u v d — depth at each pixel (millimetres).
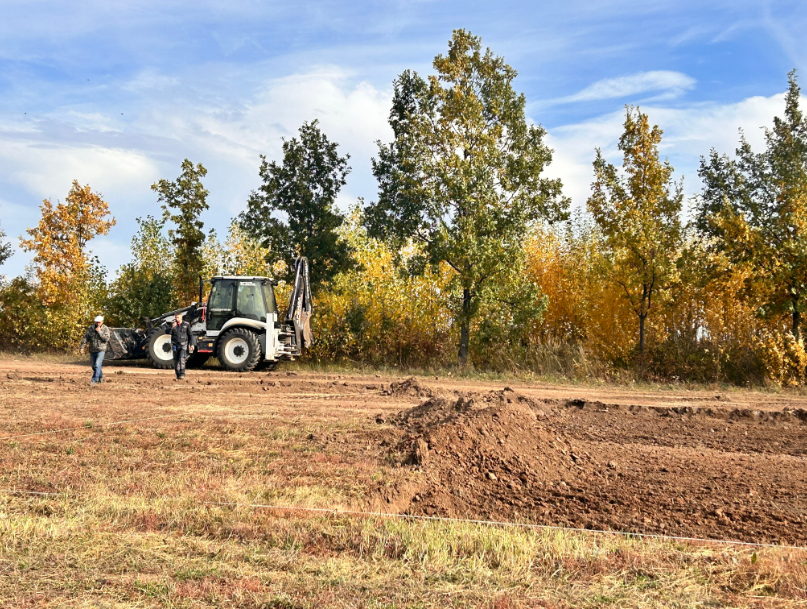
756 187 24922
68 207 26312
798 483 7629
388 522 5738
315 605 4105
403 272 22703
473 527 5758
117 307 25859
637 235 19969
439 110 22453
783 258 19266
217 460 7926
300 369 21750
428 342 23203
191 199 26016
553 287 23547
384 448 8672
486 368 21406
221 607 4074
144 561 4762
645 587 4500
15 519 5480
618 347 20719
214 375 18094
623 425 11352
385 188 22922
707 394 15945
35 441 8703
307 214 23469
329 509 6156
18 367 19562
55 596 4188
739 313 20562
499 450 8445
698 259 20719
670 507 6727
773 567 4828
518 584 4504
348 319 23094
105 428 9602
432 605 4141
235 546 5117
